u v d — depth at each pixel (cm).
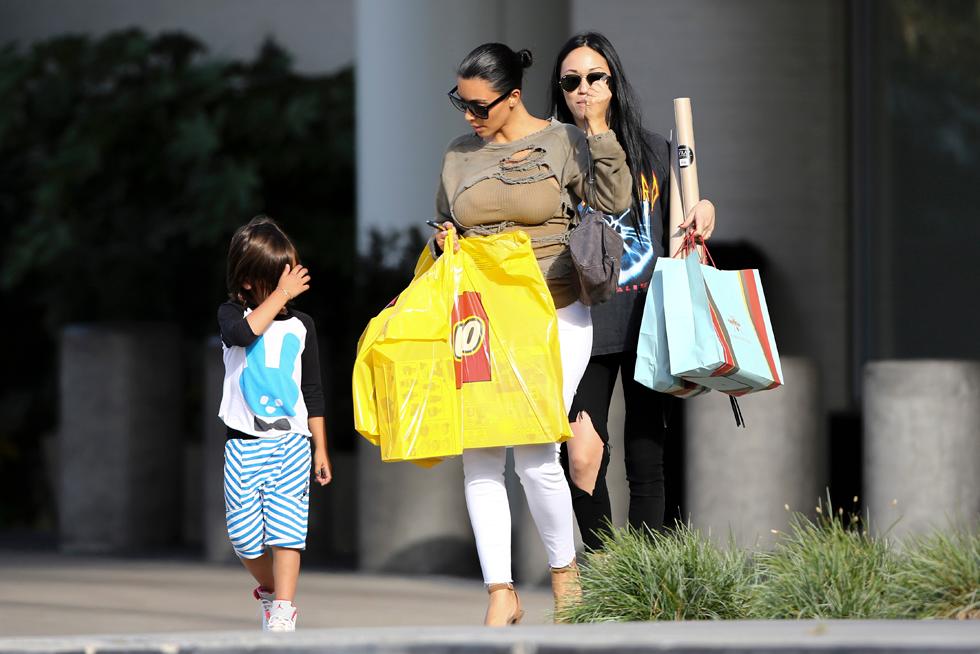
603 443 2202
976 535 2189
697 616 2014
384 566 3862
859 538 2214
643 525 2202
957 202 4331
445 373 1995
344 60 5662
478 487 2050
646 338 2092
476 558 3853
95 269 5338
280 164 5309
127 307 5328
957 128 4347
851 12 4547
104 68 5525
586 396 2197
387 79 4147
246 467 2166
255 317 2159
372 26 4188
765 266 4519
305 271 2203
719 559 2123
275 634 1616
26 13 6009
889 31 4497
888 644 1439
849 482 4147
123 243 5356
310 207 5378
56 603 3062
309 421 2234
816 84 4547
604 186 2045
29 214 5712
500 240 2003
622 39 4522
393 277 4072
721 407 3475
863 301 4541
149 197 5419
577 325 2069
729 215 4525
